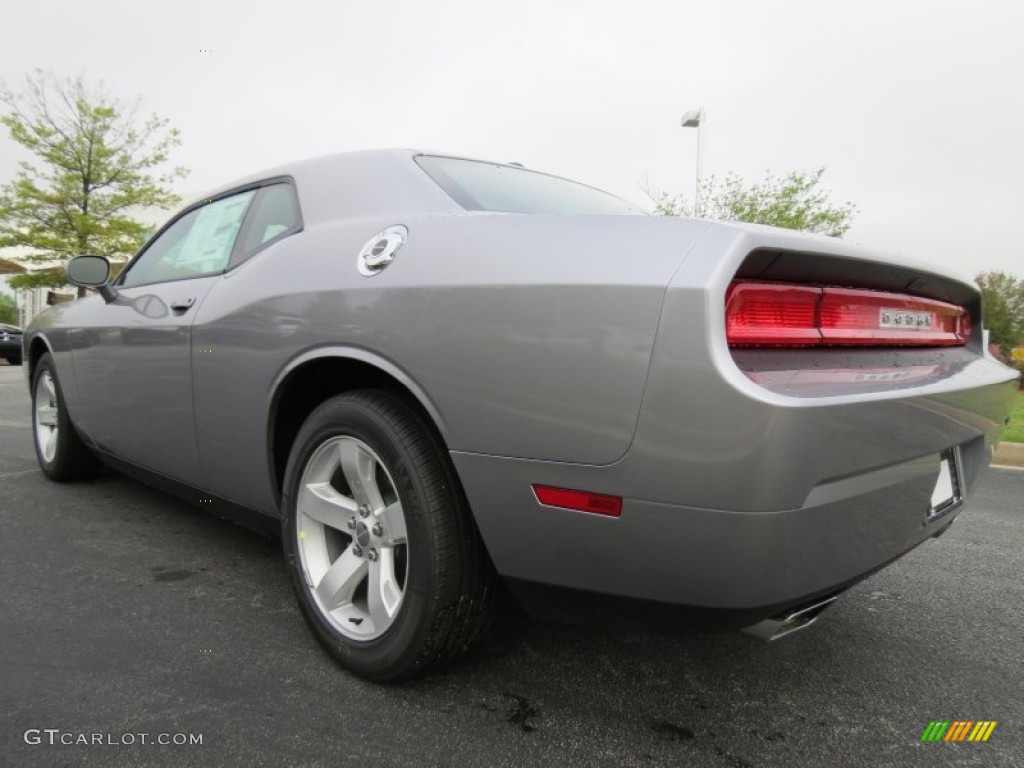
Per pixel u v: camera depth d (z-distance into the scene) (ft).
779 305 4.88
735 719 5.93
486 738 5.47
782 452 4.28
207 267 8.64
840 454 4.59
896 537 5.44
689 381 4.41
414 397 6.05
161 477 9.24
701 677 6.60
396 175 7.02
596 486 4.77
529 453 5.01
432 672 6.43
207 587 8.21
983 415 6.40
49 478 12.93
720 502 4.40
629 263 4.76
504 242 5.43
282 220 7.80
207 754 5.15
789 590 4.67
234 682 6.15
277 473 7.25
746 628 5.01
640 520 4.67
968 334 7.34
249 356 7.07
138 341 8.94
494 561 5.49
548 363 4.89
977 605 8.71
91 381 10.36
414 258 5.85
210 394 7.70
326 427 6.45
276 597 7.98
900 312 6.04
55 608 7.54
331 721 5.61
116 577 8.44
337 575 6.53
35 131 64.59
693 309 4.43
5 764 4.97
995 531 12.14
